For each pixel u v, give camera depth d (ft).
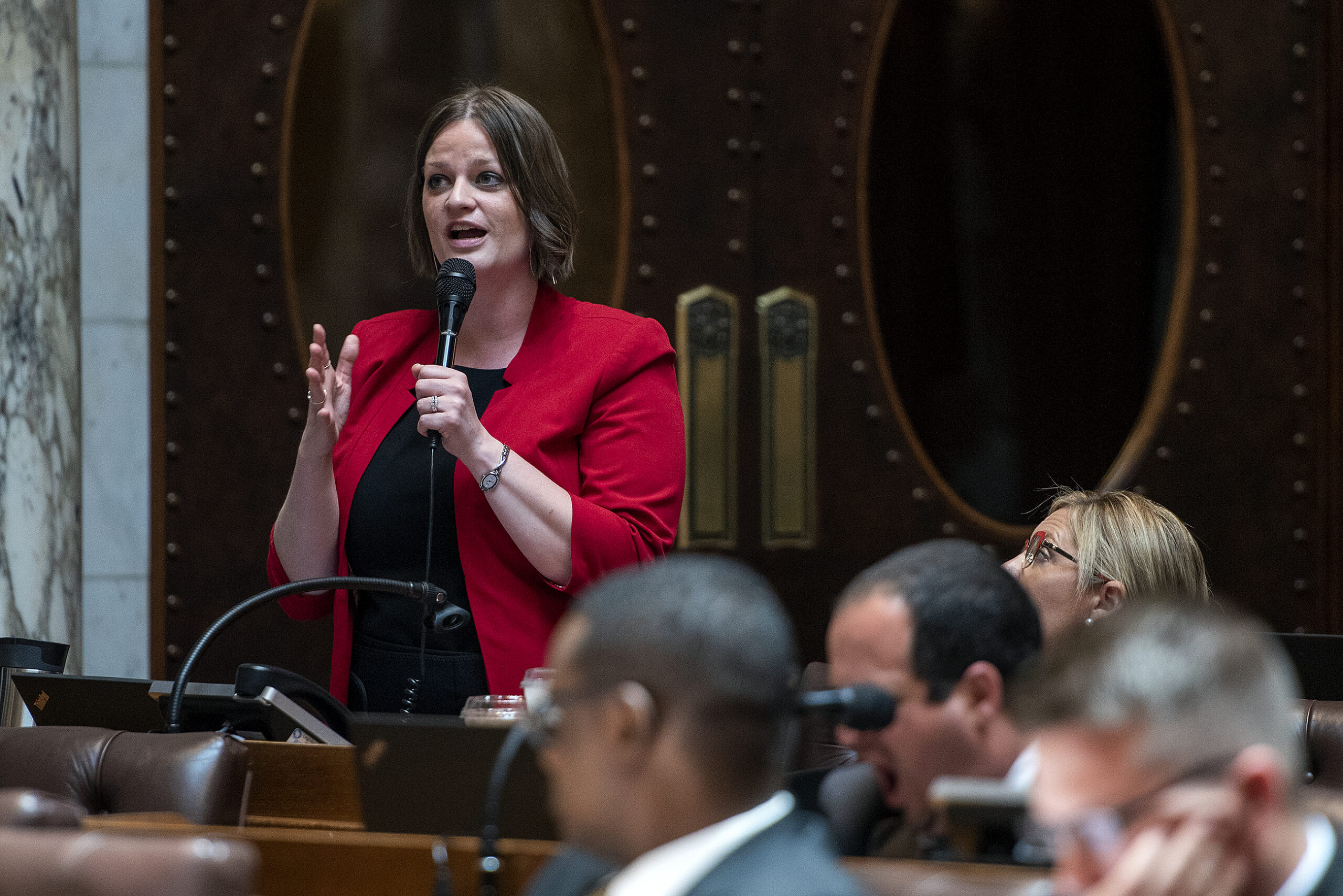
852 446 68.54
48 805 19.75
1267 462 71.92
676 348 66.69
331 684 35.55
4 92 49.67
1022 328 71.97
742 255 67.72
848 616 19.49
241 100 63.41
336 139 65.26
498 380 36.32
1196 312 71.56
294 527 35.37
